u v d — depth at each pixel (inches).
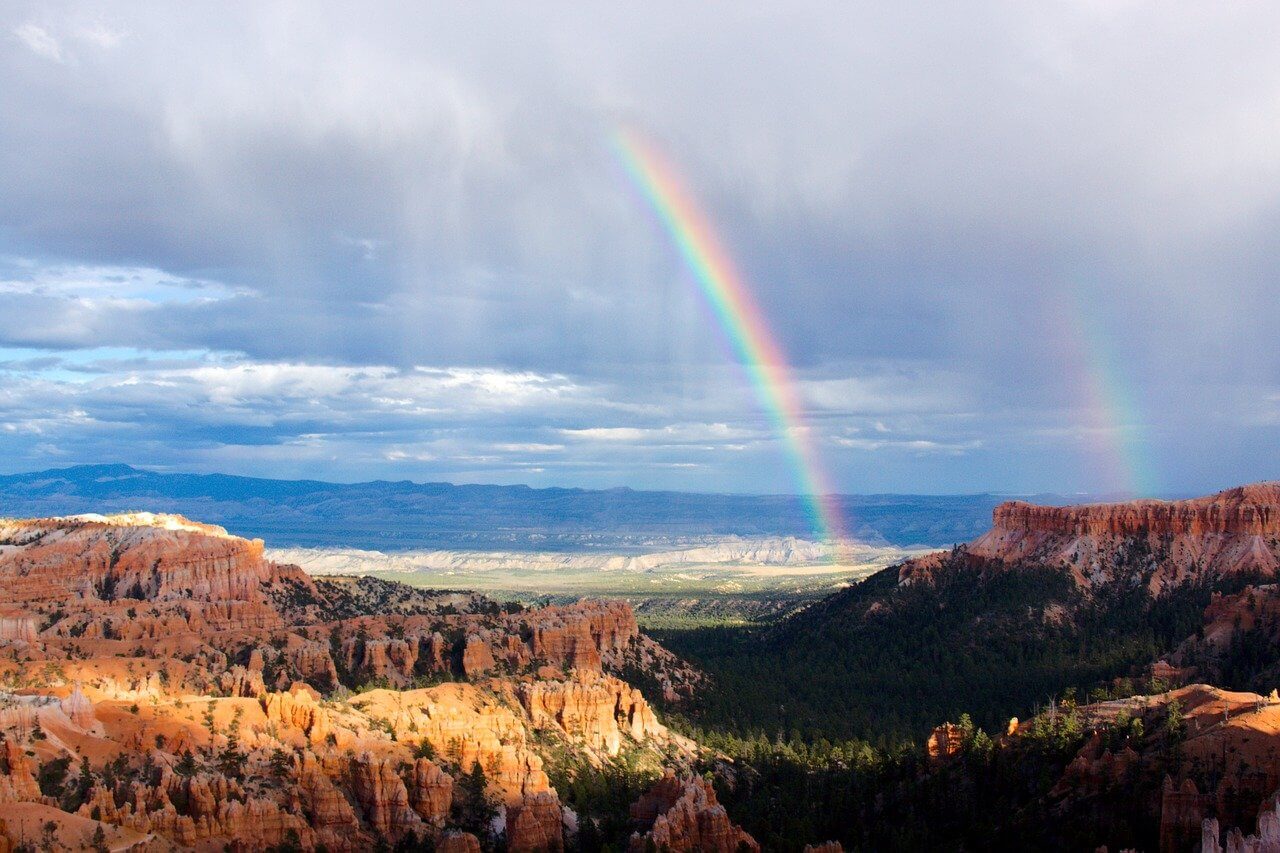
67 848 6397.6
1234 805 7185.0
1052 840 7751.0
